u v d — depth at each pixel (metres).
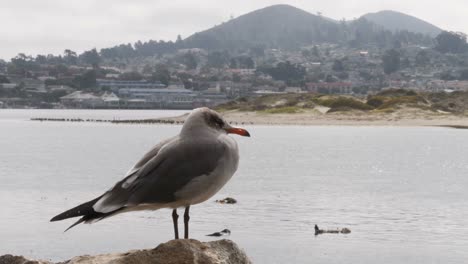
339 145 84.44
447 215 31.05
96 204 8.54
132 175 8.91
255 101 142.62
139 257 9.02
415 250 23.47
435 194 39.00
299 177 48.38
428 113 123.94
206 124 9.31
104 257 9.27
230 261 9.31
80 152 75.12
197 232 26.11
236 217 29.34
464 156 70.25
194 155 8.99
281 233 26.09
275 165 59.16
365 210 32.28
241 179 46.25
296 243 24.36
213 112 9.43
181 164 8.93
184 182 8.91
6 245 23.81
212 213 30.20
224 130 9.48
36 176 48.59
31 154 72.38
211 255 9.09
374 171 54.31
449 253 23.16
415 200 36.12
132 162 61.59
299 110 132.38
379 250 23.48
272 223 28.11
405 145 84.44
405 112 123.44
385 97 130.88
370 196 37.72
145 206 8.94
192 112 9.37
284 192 38.72
